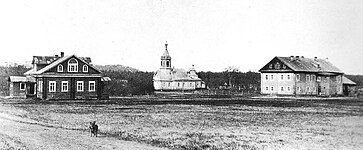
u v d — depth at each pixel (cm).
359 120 4016
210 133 3027
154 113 4434
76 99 6844
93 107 5159
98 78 7069
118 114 4275
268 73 9769
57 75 6712
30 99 6688
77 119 3778
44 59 7644
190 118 3975
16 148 2366
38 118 3831
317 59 10525
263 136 2941
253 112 4681
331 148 2603
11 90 7194
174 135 2900
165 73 13638
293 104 6084
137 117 4006
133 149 2355
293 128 3391
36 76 6819
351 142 2827
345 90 10600
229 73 16538
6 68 9512
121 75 11644
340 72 10431
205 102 6481
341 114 4597
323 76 10044
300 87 9538
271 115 4362
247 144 2617
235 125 3494
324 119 4091
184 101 6700
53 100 6500
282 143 2691
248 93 10681
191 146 2497
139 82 9481
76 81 6881
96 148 2367
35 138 2694
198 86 14600
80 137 2753
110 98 7431
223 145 2564
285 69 9500
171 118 3959
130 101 6550
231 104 5991
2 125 3300
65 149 2325
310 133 3155
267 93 9788
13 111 4481
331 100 7262
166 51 13788
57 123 3475
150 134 2927
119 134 2895
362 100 7238
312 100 7231
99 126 3303
